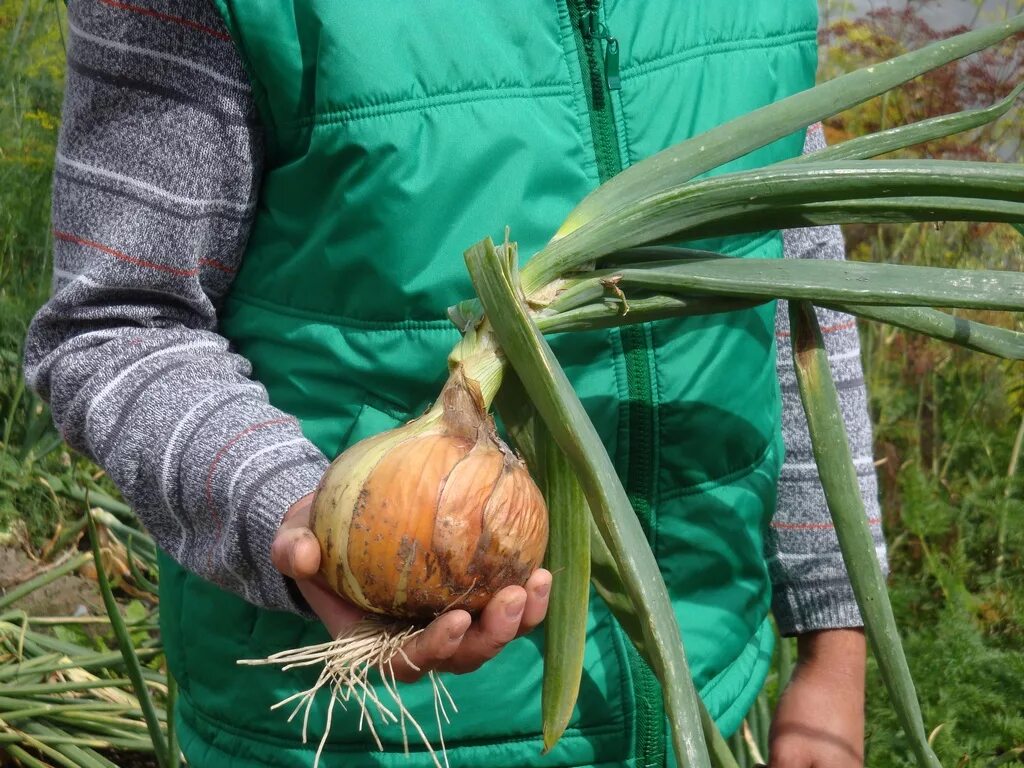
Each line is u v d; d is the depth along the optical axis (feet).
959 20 11.10
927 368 10.64
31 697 7.00
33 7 11.48
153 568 8.59
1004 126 10.35
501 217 3.54
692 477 3.94
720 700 4.15
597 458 2.94
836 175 3.10
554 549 3.28
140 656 7.64
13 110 10.69
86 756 6.79
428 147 3.47
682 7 3.79
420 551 2.83
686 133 3.76
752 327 4.05
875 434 10.64
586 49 3.61
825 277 3.20
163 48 3.43
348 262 3.57
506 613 2.84
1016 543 9.12
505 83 3.54
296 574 2.95
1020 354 3.55
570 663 3.28
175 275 3.58
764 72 3.93
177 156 3.49
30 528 9.23
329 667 2.99
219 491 3.34
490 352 3.21
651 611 2.86
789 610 4.72
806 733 4.43
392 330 3.62
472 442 3.01
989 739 7.07
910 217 3.31
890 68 3.45
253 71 3.50
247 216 3.74
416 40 3.45
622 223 3.28
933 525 8.94
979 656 7.38
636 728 3.96
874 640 3.49
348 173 3.49
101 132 3.49
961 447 10.57
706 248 3.97
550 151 3.58
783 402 4.61
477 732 3.86
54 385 3.61
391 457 2.92
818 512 4.60
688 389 3.82
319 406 3.77
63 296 3.53
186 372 3.56
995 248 10.59
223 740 4.10
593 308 3.31
